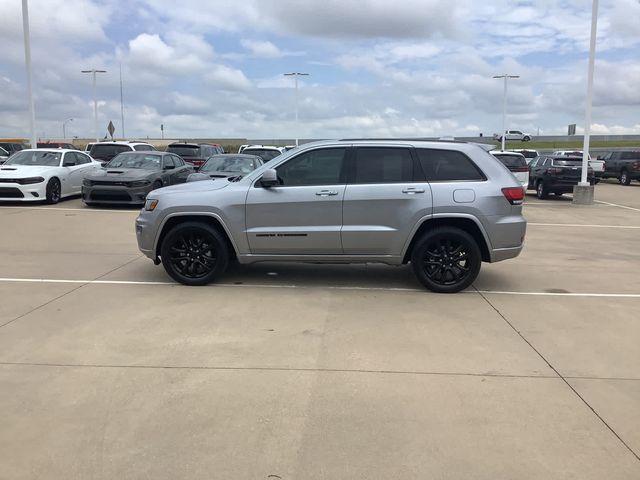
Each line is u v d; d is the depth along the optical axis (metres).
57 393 3.95
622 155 30.66
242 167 15.49
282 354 4.71
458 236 6.64
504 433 3.46
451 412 3.72
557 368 4.49
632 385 4.19
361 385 4.12
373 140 6.84
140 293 6.60
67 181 16.70
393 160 6.74
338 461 3.15
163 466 3.09
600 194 23.84
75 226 11.91
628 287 7.22
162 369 4.38
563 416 3.69
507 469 3.08
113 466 3.09
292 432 3.45
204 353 4.72
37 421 3.56
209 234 6.89
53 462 3.12
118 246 9.68
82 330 5.26
